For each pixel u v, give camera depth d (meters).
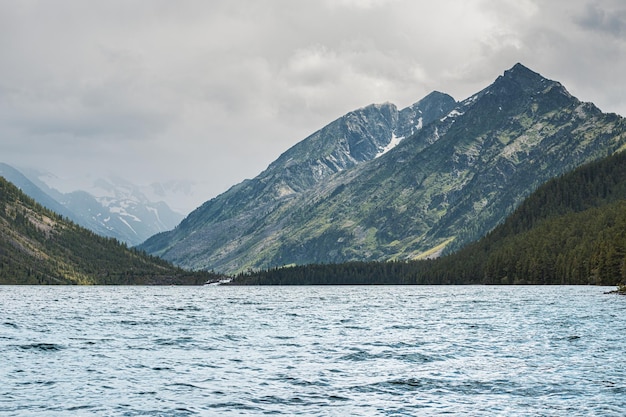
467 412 40.81
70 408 42.12
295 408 42.22
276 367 58.09
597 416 39.38
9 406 42.47
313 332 90.50
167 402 43.88
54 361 61.44
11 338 80.31
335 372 55.28
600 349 67.12
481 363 59.25
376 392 46.91
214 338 82.56
